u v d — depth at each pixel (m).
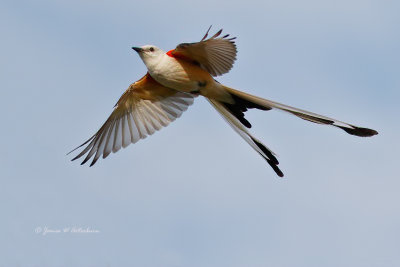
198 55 11.22
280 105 11.53
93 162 12.55
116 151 12.66
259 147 11.79
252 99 11.55
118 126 12.77
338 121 11.23
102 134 12.66
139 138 12.73
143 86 12.38
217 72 11.52
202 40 10.56
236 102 11.78
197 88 11.58
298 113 11.38
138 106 12.75
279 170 11.75
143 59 11.44
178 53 11.27
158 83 12.29
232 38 10.45
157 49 11.41
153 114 12.76
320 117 11.25
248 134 11.85
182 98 12.56
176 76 11.38
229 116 11.96
